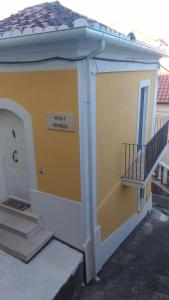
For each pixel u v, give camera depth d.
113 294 4.91
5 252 4.98
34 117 4.67
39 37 3.55
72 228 5.00
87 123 4.34
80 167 4.48
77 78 3.96
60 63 4.02
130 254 6.26
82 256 4.98
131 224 7.36
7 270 4.60
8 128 5.62
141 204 8.10
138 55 5.86
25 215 5.49
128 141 6.41
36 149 4.91
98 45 3.81
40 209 5.34
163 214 8.84
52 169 4.84
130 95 6.02
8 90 4.80
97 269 5.43
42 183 5.11
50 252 5.02
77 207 4.77
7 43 3.87
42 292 4.21
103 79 4.64
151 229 7.66
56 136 4.54
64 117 4.31
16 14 5.71
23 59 4.36
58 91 4.21
